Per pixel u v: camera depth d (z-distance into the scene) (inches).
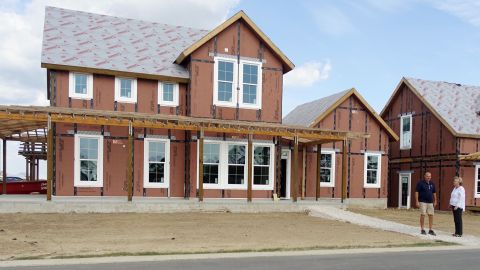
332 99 1089.4
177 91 888.3
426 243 550.6
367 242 546.0
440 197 1092.5
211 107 880.3
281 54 922.1
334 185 1039.6
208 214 768.3
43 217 664.4
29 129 875.4
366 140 1073.5
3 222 614.2
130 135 746.8
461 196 613.3
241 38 904.9
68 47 860.6
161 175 872.3
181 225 644.7
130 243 497.4
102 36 930.7
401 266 400.2
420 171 1159.6
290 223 705.0
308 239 559.5
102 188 834.2
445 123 1069.1
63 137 813.9
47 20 926.4
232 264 395.2
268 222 706.8
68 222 632.4
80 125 824.9
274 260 418.6
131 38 955.3
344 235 601.9
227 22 882.8
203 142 807.1
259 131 819.4
